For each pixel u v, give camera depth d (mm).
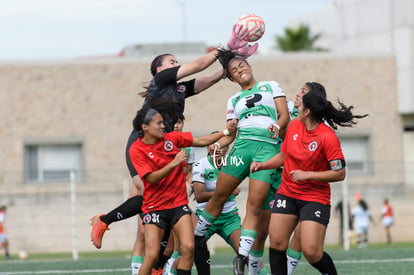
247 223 17812
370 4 74812
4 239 49500
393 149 70000
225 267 25312
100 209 59156
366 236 51188
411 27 70312
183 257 16406
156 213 16516
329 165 16281
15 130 66562
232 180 17938
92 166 67062
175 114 17781
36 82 66938
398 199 63656
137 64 68062
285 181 16656
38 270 26328
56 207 58688
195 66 17859
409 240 60250
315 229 16062
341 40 80562
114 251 53219
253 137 17641
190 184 21016
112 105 67688
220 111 68562
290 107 19516
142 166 16312
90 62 67688
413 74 69812
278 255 16688
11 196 64250
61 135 66938
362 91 70250
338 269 23172
